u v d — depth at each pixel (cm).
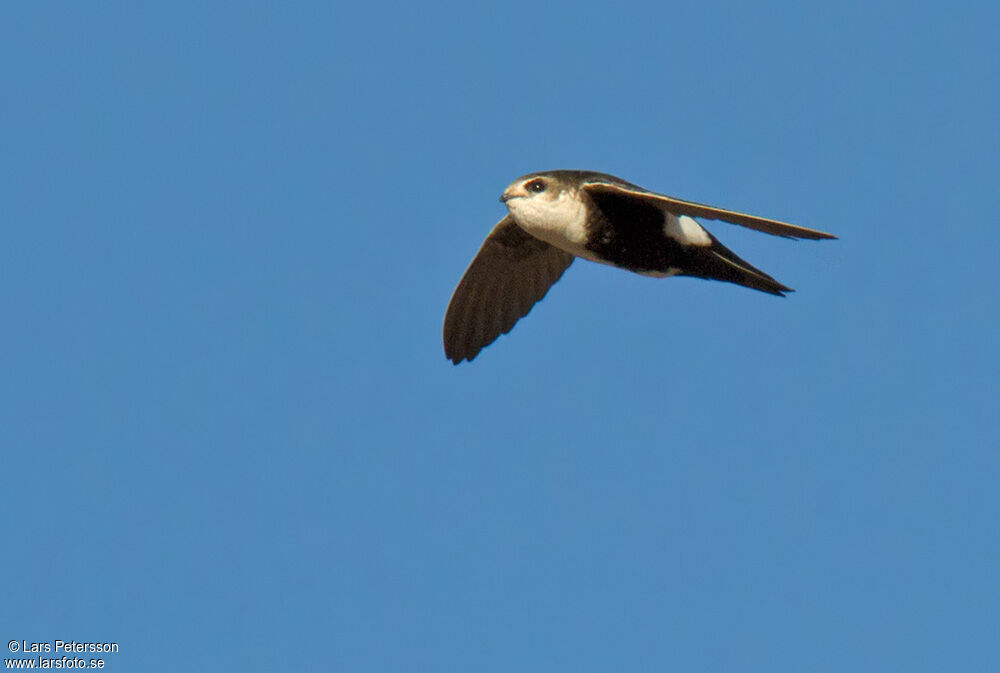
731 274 1470
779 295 1480
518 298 1609
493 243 1554
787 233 1206
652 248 1447
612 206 1418
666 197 1295
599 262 1479
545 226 1434
